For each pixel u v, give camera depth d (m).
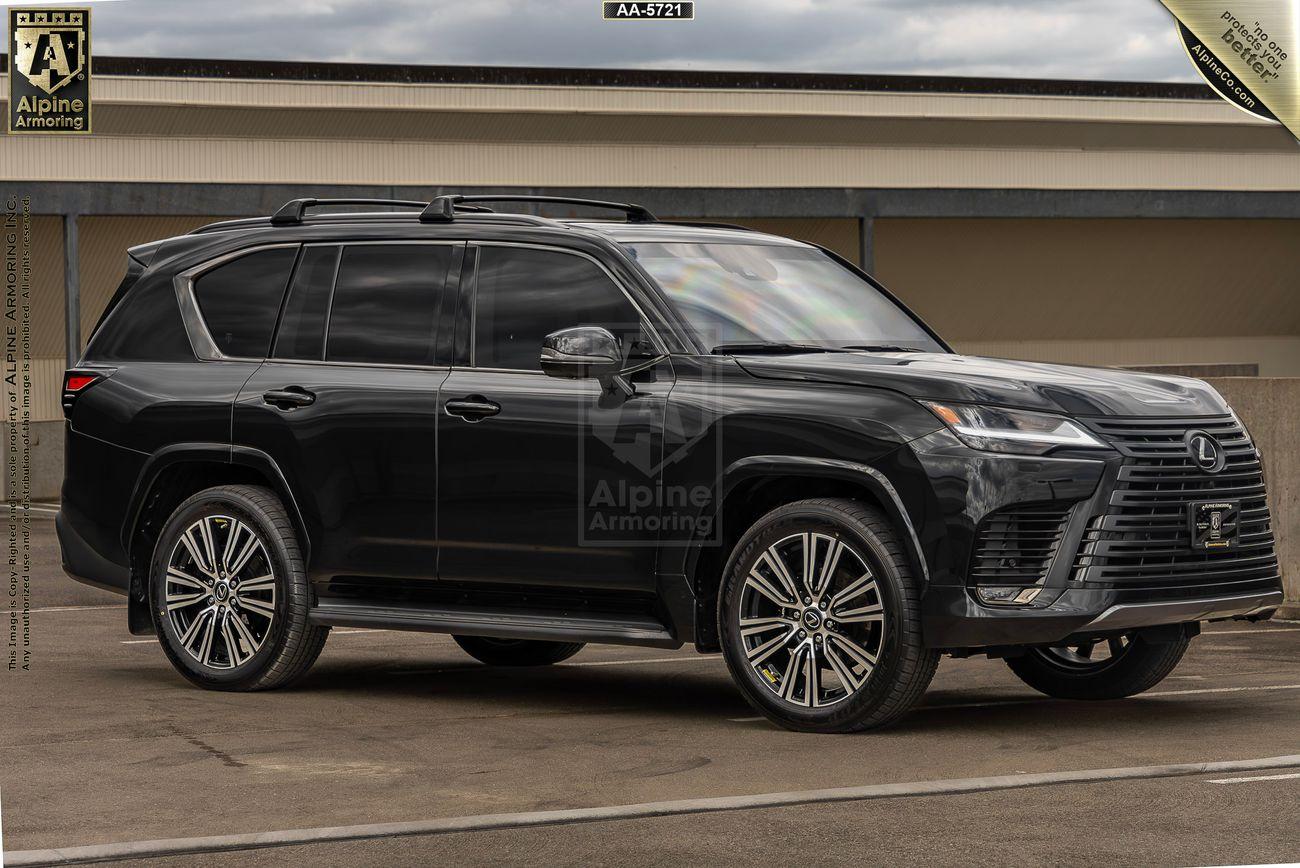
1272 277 51.81
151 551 9.06
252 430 8.62
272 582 8.54
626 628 7.78
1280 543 11.80
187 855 5.33
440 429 8.12
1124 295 50.47
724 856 5.25
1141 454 7.16
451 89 47.31
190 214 34.41
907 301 48.16
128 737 7.33
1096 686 8.34
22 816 5.87
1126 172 46.53
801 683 7.43
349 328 8.57
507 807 5.96
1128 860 5.18
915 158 44.22
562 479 7.83
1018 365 7.74
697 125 42.78
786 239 8.85
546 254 8.17
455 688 8.88
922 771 6.51
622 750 6.99
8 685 8.87
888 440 7.15
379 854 5.32
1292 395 11.67
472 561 8.09
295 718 7.84
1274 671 9.27
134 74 42.06
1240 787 6.15
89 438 9.15
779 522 7.38
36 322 34.94
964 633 7.01
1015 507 7.01
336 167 37.94
